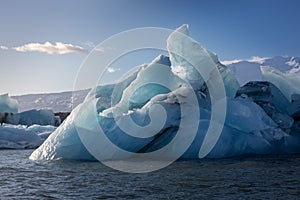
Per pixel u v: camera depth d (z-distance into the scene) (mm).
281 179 12867
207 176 13664
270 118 25000
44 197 10531
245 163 17531
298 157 20391
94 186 12047
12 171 15891
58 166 17375
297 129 26438
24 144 35562
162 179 13164
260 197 10078
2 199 10336
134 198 10195
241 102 24344
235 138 21766
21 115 52844
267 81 29406
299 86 31312
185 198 10055
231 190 11031
